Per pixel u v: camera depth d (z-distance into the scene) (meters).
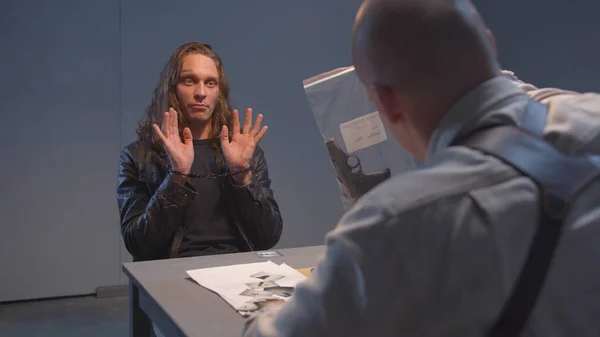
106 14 3.65
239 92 4.00
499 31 3.45
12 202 3.49
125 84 3.72
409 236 0.49
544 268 0.48
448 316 0.49
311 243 4.25
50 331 3.00
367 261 0.50
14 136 3.48
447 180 0.51
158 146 1.91
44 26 3.50
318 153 4.26
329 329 0.52
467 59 0.55
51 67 3.54
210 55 2.01
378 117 1.18
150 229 1.71
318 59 4.23
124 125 3.74
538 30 3.16
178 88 1.94
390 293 0.50
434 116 0.58
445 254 0.49
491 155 0.52
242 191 1.82
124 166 1.92
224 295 1.03
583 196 0.50
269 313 0.66
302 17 4.17
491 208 0.49
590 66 2.85
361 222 0.52
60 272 3.62
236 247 1.88
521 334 0.48
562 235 0.49
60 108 3.57
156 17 3.77
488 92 0.56
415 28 0.54
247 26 4.01
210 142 1.97
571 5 2.94
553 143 0.54
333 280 0.52
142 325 1.30
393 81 0.58
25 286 3.54
